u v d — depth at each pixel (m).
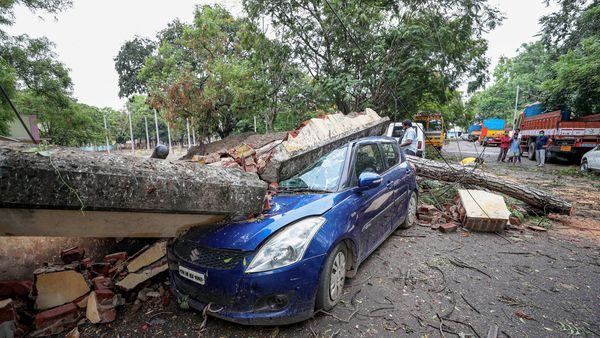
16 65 13.93
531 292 3.03
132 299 2.84
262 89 13.03
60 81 15.59
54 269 2.67
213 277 2.33
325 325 2.47
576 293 3.02
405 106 12.09
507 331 2.43
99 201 1.88
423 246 4.19
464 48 10.99
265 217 2.63
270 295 2.24
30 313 2.56
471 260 3.78
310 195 2.99
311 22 11.45
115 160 2.04
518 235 4.75
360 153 3.63
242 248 2.29
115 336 2.39
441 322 2.52
